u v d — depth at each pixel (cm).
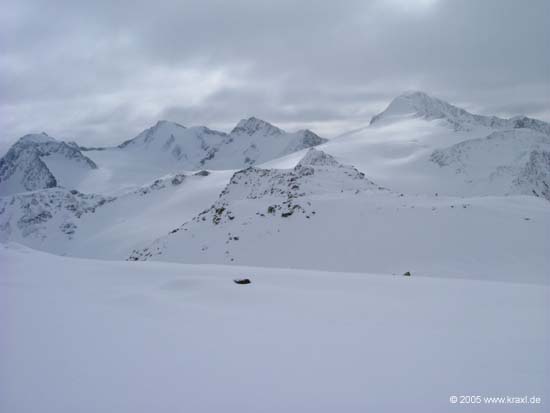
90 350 746
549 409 530
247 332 865
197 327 900
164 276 1592
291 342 798
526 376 629
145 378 627
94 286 1382
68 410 528
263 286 1361
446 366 670
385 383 610
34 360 695
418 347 764
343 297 1216
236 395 573
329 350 751
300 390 588
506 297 1221
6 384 600
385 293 1281
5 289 1304
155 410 531
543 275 2816
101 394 573
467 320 956
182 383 609
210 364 683
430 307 1092
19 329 866
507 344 776
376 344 784
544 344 773
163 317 983
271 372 651
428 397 565
